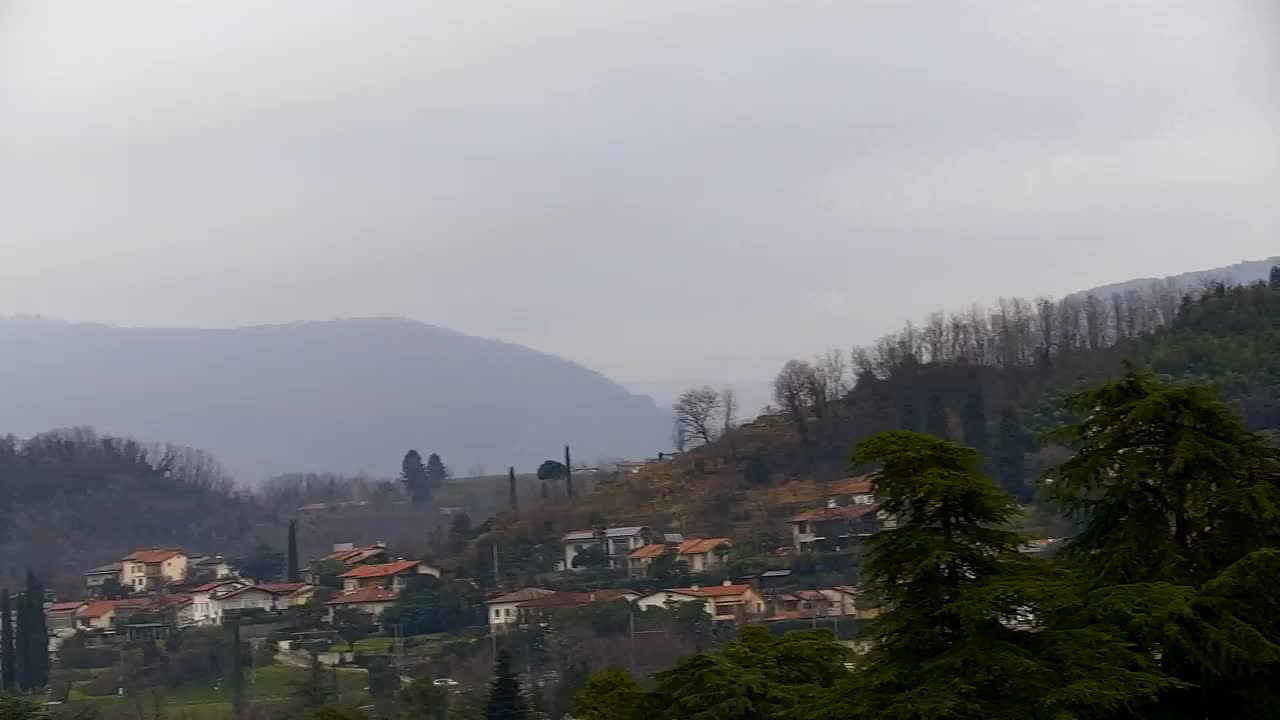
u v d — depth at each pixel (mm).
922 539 12961
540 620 61219
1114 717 13156
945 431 77938
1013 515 13414
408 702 45406
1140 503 15266
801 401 94125
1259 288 73875
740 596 61281
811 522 74812
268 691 57188
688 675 18719
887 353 91875
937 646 13008
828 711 13172
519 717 39188
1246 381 59375
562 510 94500
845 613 58469
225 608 80688
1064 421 70375
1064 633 13086
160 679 61188
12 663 62500
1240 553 14734
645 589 70812
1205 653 13453
